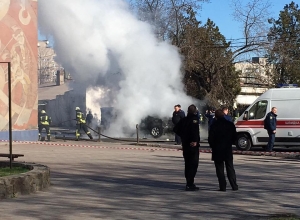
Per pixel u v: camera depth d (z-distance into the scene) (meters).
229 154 11.51
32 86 25.67
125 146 24.41
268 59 39.81
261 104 21.77
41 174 11.43
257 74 40.66
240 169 15.72
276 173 14.79
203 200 10.38
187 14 37.47
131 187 12.07
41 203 9.94
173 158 18.64
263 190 11.65
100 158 18.47
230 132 11.52
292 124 21.12
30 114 25.58
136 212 9.16
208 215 8.89
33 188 11.11
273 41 39.06
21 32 24.92
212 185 12.44
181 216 8.81
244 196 10.84
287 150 23.67
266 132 21.50
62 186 12.09
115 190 11.62
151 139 29.61
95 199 10.46
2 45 23.95
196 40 36.75
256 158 19.38
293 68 39.88
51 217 8.70
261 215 8.87
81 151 21.19
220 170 11.55
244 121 21.89
